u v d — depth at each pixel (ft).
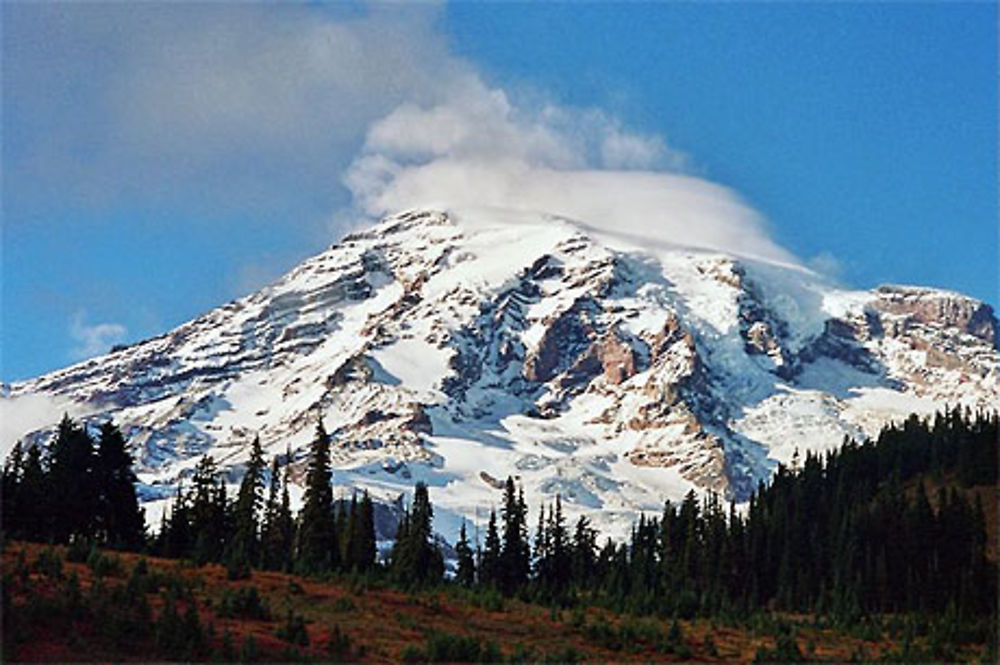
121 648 369.71
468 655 411.34
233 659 374.43
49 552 436.76
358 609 468.75
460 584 613.11
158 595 432.25
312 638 414.62
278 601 460.14
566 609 585.22
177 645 372.79
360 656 399.85
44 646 361.51
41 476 598.75
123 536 621.72
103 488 618.44
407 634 439.22
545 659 428.15
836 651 527.40
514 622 493.77
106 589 404.77
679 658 469.16
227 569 490.90
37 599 380.17
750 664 474.49
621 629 488.85
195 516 647.15
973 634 582.35
